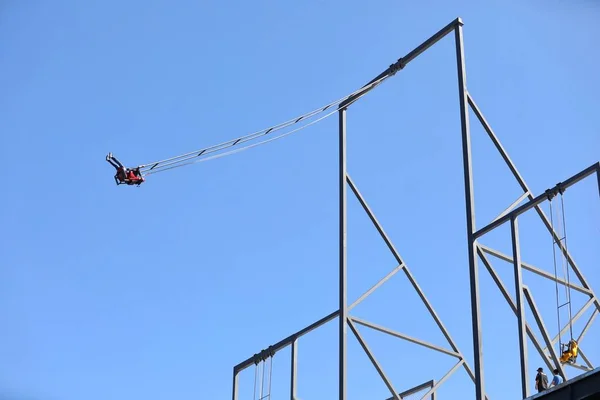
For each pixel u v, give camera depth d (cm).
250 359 5494
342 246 5197
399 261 5341
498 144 4966
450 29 5016
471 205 4512
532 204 4278
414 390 5312
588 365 4619
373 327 5050
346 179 5388
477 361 4147
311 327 5219
